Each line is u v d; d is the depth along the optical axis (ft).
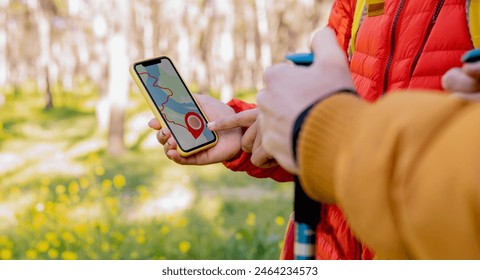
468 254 2.74
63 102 148.77
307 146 3.38
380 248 3.06
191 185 52.19
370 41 6.34
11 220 35.42
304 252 4.71
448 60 5.84
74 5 152.87
